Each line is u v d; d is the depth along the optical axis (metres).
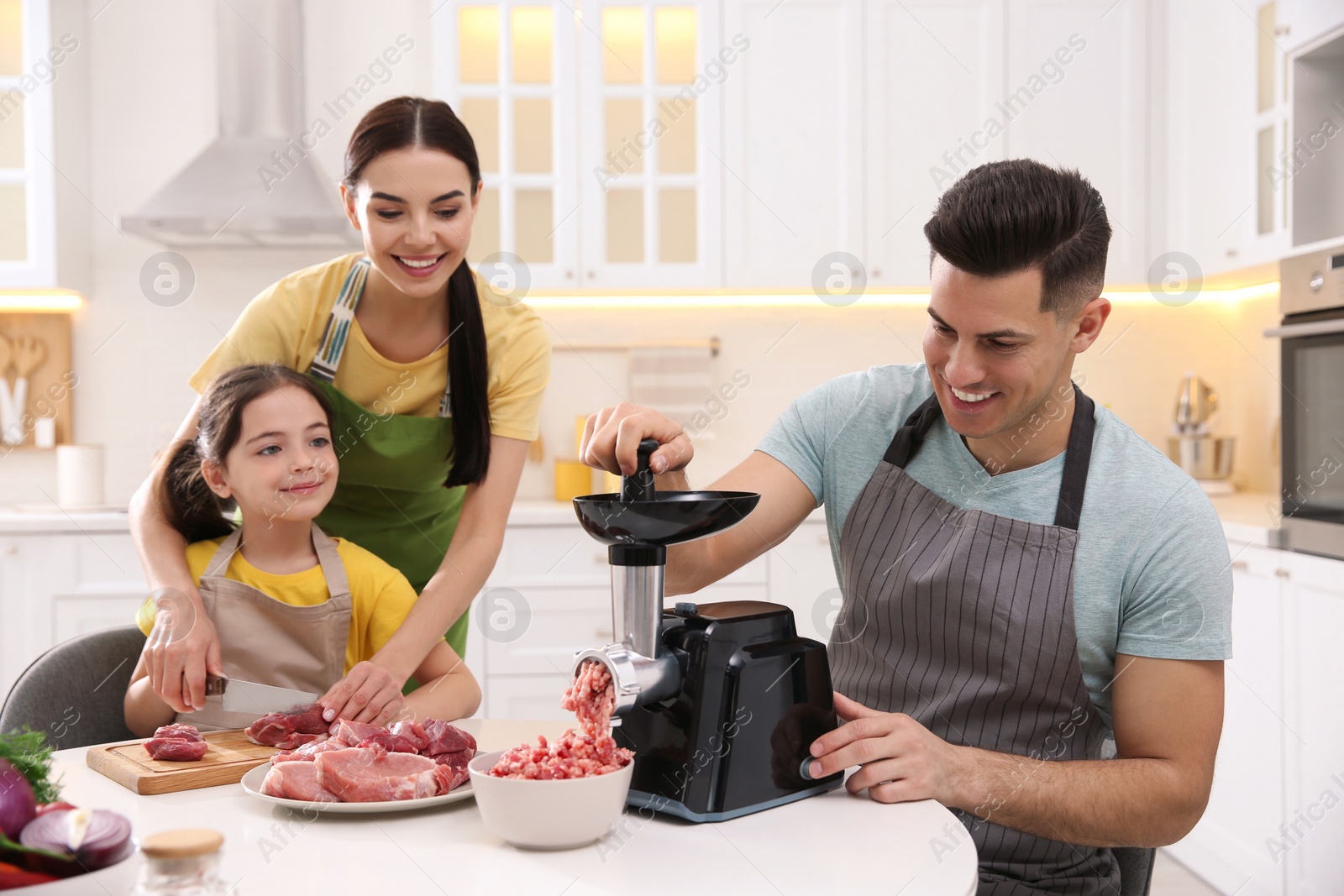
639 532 0.85
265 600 1.46
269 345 1.65
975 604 1.09
